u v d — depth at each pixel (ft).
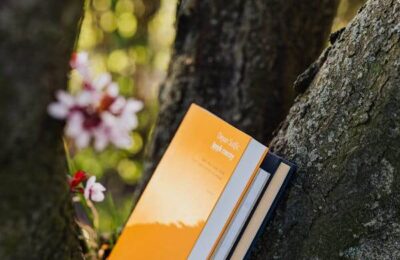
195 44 4.32
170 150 3.24
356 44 3.05
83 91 2.68
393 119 2.89
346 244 2.94
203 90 4.31
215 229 2.99
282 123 3.41
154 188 3.23
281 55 4.24
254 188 2.99
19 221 2.51
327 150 3.02
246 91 4.26
